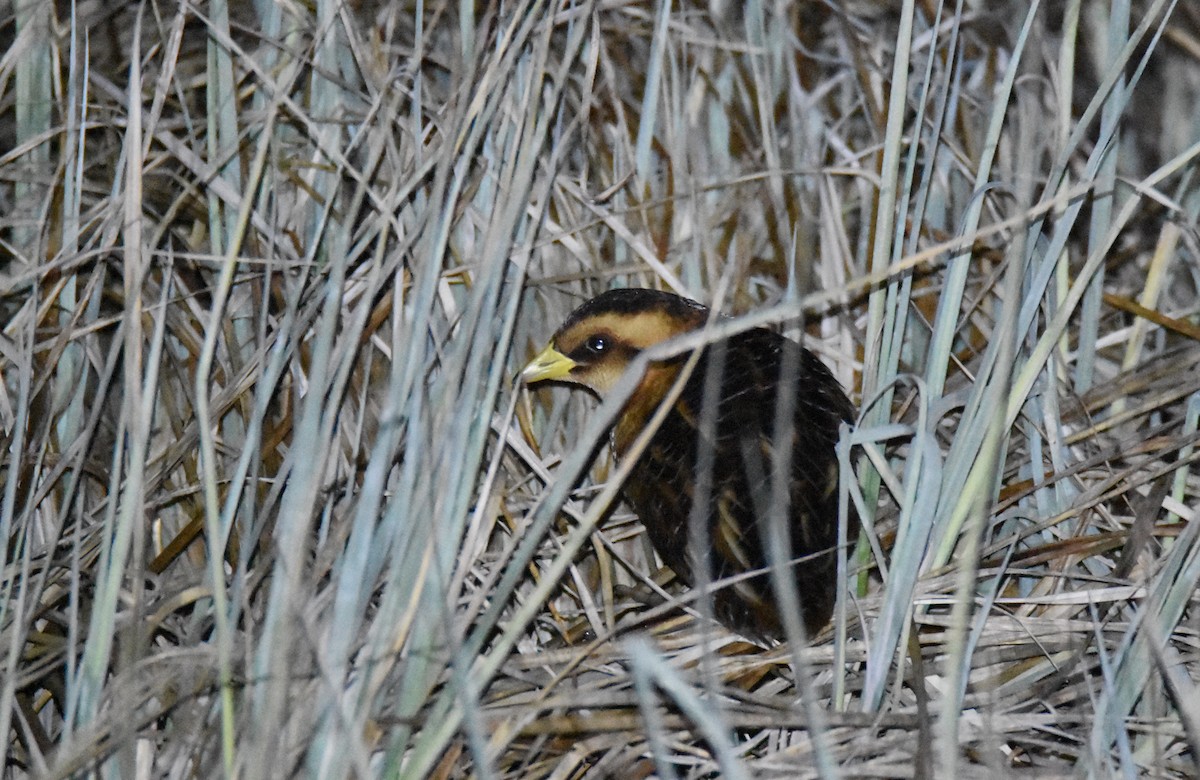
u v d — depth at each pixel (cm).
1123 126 1211
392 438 651
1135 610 710
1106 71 814
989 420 714
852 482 676
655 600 781
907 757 627
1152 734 614
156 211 940
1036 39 976
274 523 771
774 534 551
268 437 807
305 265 776
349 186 934
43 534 780
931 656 713
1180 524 755
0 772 586
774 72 1034
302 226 899
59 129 840
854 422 827
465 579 749
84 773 624
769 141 961
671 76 1009
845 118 1045
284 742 589
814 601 704
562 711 663
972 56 1120
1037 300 747
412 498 637
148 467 823
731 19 1095
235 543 775
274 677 554
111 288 905
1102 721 588
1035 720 648
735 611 710
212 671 642
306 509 604
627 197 973
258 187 869
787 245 969
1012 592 770
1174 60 1213
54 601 732
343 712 578
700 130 1014
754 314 581
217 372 859
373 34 927
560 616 774
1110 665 644
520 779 654
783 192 978
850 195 1059
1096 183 823
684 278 954
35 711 713
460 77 852
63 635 736
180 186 958
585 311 855
